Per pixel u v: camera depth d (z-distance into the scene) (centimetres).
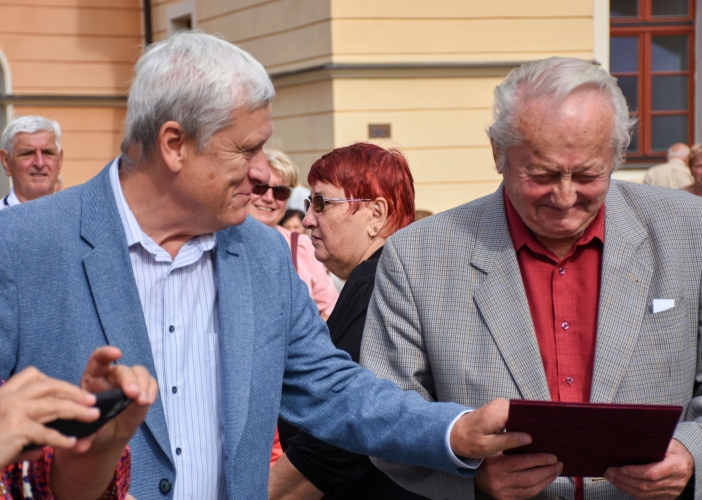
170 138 169
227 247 191
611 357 195
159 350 180
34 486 142
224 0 961
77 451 129
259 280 195
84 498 143
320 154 823
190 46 171
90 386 134
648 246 204
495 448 178
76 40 1155
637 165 934
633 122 197
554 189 186
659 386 196
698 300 202
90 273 172
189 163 170
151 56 173
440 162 823
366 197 278
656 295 200
